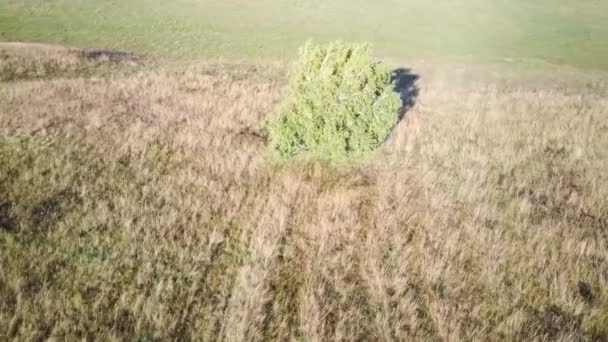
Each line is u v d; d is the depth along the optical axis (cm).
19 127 919
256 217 662
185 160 841
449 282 545
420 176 850
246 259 567
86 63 1831
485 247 616
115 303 470
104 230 594
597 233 663
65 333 425
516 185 830
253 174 798
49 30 2917
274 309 484
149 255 550
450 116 1302
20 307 438
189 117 1083
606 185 843
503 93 1780
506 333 470
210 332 444
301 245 604
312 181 794
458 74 2381
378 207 709
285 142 810
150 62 2128
